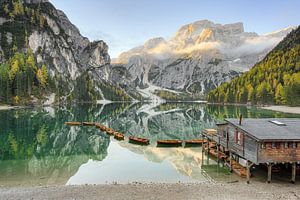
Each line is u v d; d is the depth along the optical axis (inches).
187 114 5659.5
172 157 1868.8
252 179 1320.1
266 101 7406.5
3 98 5639.8
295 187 1196.5
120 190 1140.5
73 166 1625.2
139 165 1660.9
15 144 2203.5
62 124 3449.8
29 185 1247.5
